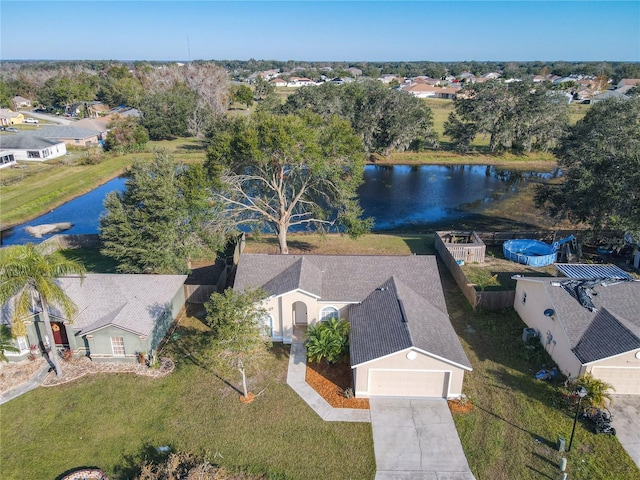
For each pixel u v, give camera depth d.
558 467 17.73
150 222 30.81
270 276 26.91
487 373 23.20
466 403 21.11
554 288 24.56
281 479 17.41
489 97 78.44
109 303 25.30
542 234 40.28
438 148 83.62
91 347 24.06
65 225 48.94
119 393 21.98
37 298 22.78
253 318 21.27
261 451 18.62
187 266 32.88
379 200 58.72
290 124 31.06
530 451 18.50
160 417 20.47
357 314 24.66
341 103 75.88
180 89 102.75
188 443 19.03
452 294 31.00
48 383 22.69
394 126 75.62
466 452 18.55
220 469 17.34
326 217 38.03
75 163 73.00
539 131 78.75
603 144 39.53
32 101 140.00
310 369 23.61
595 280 25.36
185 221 32.06
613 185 32.84
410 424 19.95
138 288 26.91
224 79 114.31
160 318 25.42
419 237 43.06
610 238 38.59
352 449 18.70
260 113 34.28
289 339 25.91
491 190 62.44
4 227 48.69
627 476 17.22
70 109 123.06
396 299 24.16
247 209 36.16
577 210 36.00
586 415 19.91
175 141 92.06
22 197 55.94
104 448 18.88
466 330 26.92
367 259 27.58
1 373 23.38
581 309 23.45
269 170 35.41
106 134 88.94
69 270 22.09
